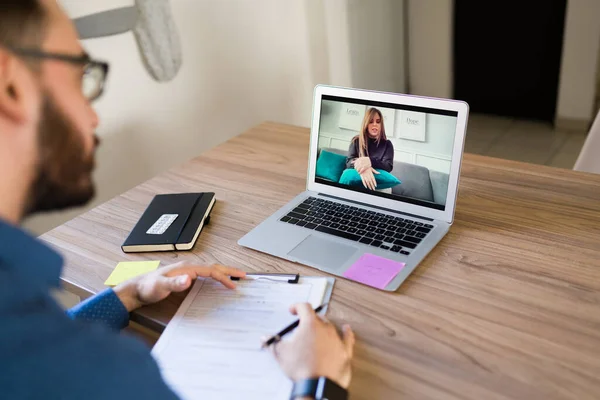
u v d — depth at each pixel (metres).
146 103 1.66
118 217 1.16
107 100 1.54
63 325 0.45
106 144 1.57
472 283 0.86
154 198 1.20
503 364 0.71
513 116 3.20
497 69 3.13
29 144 0.49
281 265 0.95
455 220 1.04
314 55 2.44
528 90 3.09
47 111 0.50
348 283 0.89
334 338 0.72
